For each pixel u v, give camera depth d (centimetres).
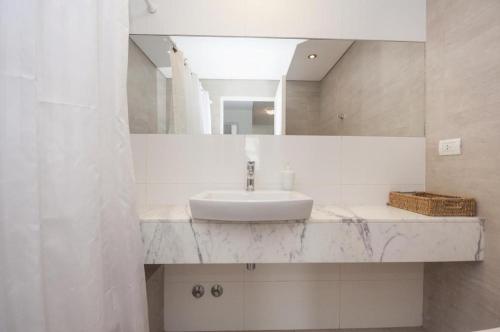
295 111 145
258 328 146
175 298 146
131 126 139
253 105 144
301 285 147
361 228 105
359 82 145
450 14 125
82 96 69
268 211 95
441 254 106
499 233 101
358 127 145
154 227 103
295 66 144
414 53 143
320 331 145
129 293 91
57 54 64
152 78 140
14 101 56
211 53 142
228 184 142
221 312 147
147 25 138
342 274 147
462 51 118
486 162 106
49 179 62
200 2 139
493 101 103
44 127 62
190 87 142
